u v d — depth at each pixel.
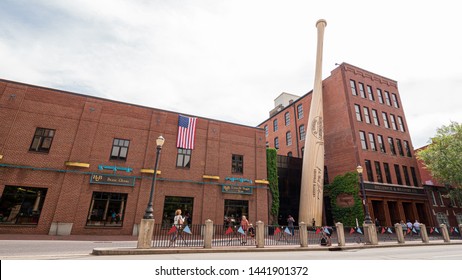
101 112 18.83
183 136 21.03
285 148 40.81
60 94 17.95
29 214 15.37
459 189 28.94
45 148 16.70
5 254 8.73
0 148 15.49
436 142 30.81
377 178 28.34
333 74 33.31
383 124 32.12
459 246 17.11
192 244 12.59
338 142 30.45
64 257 8.51
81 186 16.78
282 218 28.61
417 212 30.58
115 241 13.62
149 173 18.88
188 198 19.95
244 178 22.50
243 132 24.02
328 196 30.17
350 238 17.05
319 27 31.56
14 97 16.61
